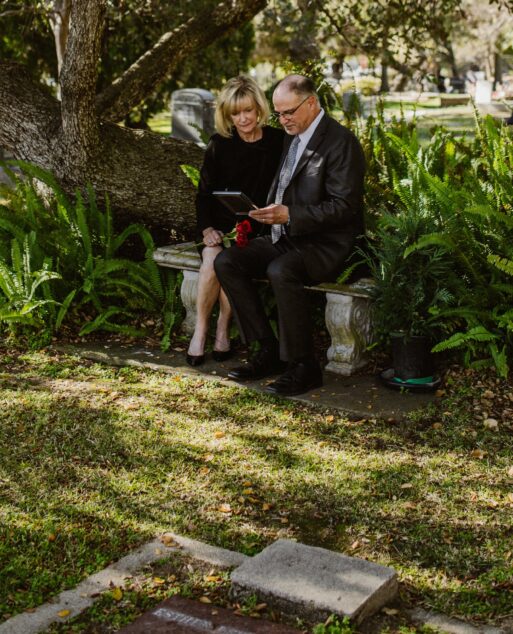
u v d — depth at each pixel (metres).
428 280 4.78
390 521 3.52
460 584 3.08
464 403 4.56
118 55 11.33
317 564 3.05
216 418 4.54
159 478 3.87
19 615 2.88
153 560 3.21
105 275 5.91
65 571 3.15
